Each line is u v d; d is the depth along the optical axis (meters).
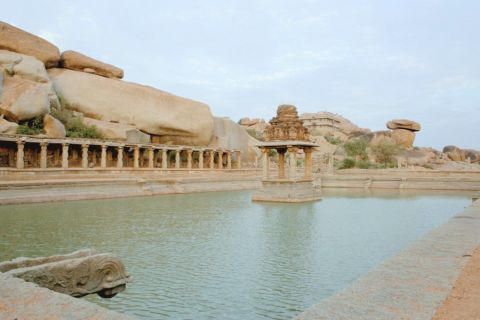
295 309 10.95
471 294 6.12
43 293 6.09
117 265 9.15
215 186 60.75
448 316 5.24
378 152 105.19
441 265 7.84
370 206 37.69
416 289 6.35
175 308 11.02
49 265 7.98
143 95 72.38
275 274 14.21
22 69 56.50
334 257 16.77
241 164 93.19
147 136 72.12
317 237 21.39
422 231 23.33
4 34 61.72
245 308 11.03
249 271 14.62
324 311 5.40
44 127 52.78
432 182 62.69
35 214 29.14
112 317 5.19
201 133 78.06
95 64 73.06
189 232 22.77
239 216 30.02
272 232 22.86
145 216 29.45
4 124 47.53
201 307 11.10
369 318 5.16
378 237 21.36
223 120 92.12
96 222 26.05
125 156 65.50
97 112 67.19
